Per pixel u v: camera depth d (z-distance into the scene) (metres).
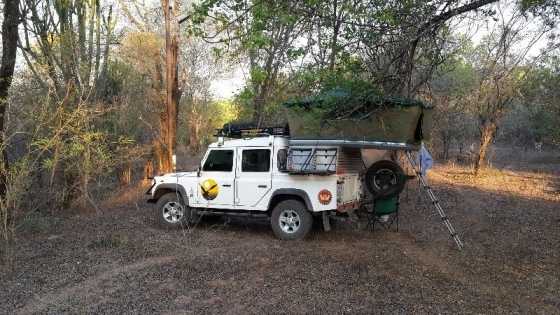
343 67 6.33
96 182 12.62
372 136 7.60
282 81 7.27
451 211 12.67
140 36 16.12
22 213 9.90
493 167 30.12
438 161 33.38
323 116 6.93
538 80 22.73
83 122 9.67
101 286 5.95
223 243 8.44
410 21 6.05
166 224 9.69
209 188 9.40
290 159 8.54
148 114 15.75
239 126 9.62
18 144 9.50
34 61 10.91
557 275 6.74
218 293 5.74
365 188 9.48
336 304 5.41
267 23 5.93
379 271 6.75
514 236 9.47
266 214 9.14
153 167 15.87
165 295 5.65
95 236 8.77
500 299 5.71
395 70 6.22
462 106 25.69
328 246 8.30
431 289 6.02
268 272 6.62
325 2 5.85
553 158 37.56
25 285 5.95
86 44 12.46
